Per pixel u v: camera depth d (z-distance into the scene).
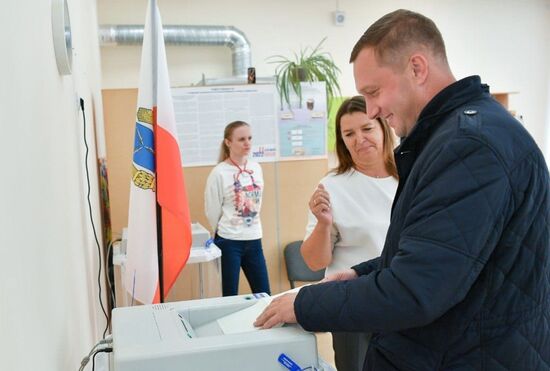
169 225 1.81
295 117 3.69
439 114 0.93
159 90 1.75
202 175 3.56
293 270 3.62
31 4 0.91
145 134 1.76
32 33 0.90
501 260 0.86
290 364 0.91
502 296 0.87
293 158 3.71
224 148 3.28
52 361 0.92
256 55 4.76
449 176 0.83
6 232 0.63
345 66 4.95
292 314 0.95
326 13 4.87
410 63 0.95
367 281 0.89
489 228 0.82
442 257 0.81
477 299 0.87
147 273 1.75
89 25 2.88
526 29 5.41
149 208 1.75
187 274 2.62
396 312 0.84
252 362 0.91
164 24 4.48
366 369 1.06
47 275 0.92
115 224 3.48
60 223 1.14
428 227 0.83
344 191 1.64
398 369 0.96
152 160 1.77
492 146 0.83
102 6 4.36
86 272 1.72
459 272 0.81
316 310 0.91
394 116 1.00
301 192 3.74
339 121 1.67
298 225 3.76
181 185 1.78
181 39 4.40
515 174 0.83
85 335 1.55
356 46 1.02
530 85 5.49
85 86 2.22
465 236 0.81
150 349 0.88
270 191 3.69
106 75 4.43
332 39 4.91
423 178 0.88
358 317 0.87
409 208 0.94
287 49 4.82
